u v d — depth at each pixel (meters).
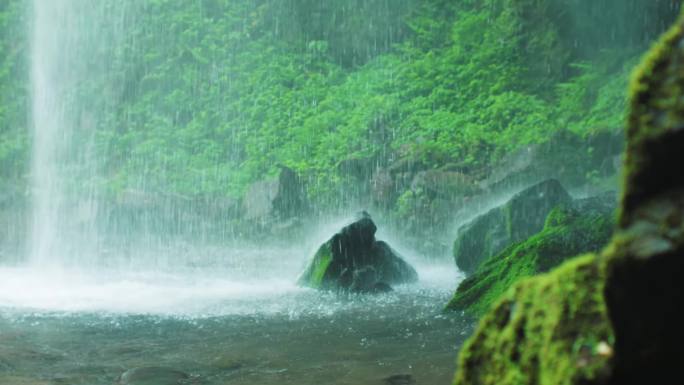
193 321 8.02
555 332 1.79
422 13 28.97
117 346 6.72
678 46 1.54
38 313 8.35
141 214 20.31
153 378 5.52
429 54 26.77
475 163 20.84
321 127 24.91
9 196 21.92
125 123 27.12
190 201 20.97
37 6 29.62
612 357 1.58
